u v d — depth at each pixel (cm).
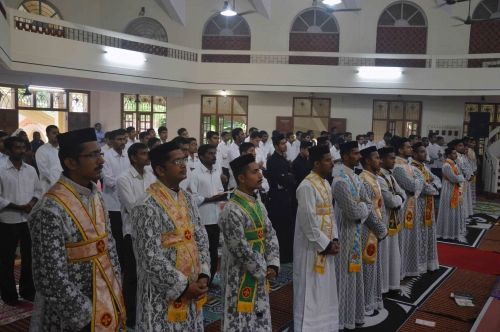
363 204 345
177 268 214
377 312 388
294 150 1044
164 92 1323
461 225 684
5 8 835
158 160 225
